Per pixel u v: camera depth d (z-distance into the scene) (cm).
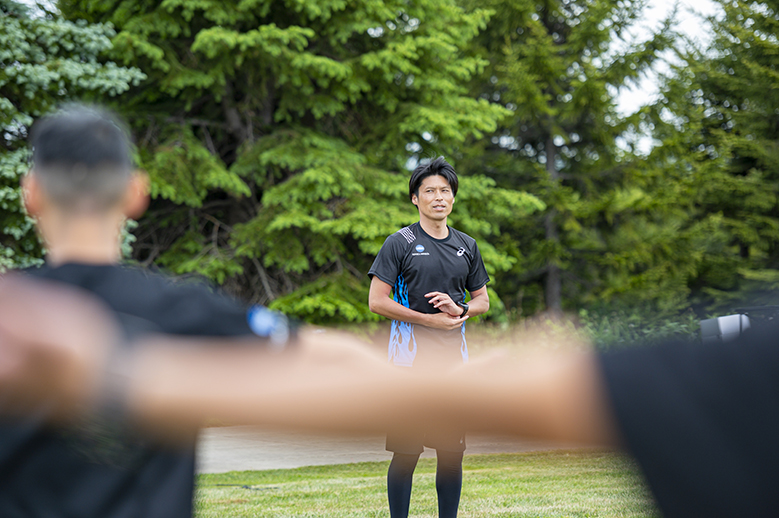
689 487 41
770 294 45
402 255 356
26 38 1066
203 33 1093
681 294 1443
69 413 65
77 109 115
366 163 1296
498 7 1725
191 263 1195
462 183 1298
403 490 318
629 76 1683
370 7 1250
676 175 1656
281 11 1278
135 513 92
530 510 423
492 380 42
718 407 42
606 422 41
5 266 988
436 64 1370
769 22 1864
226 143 1421
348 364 49
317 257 1213
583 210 1636
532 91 1606
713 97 1972
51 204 110
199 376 55
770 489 41
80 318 62
